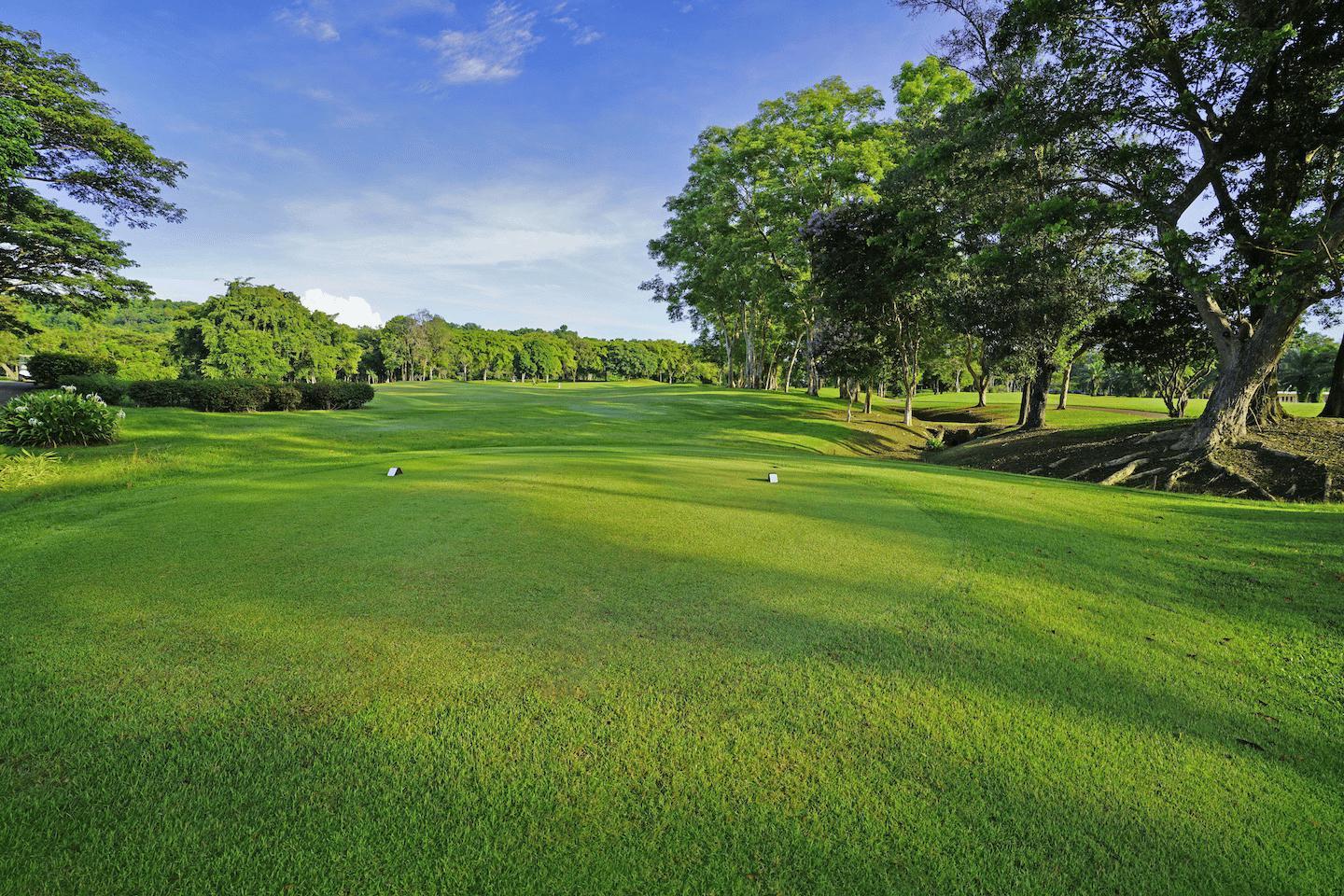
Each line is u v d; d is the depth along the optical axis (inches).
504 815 80.4
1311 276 406.9
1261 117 437.7
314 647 123.6
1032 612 156.8
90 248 967.6
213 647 122.7
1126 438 593.3
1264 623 155.9
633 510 247.6
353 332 2925.7
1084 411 1278.3
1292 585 186.2
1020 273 675.4
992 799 86.3
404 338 3211.1
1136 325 743.1
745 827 79.6
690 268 1675.7
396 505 245.9
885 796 86.0
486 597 151.0
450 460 390.3
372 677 112.8
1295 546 229.1
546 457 412.2
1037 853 76.9
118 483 354.3
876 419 1176.2
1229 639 145.6
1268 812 86.0
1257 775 94.5
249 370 2208.4
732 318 2079.2
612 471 345.1
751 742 97.0
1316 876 74.4
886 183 853.2
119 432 498.9
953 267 786.2
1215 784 91.7
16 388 944.9
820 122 1116.5
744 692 111.8
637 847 75.9
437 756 91.3
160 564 172.1
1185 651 138.6
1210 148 470.6
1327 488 406.3
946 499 305.3
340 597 149.3
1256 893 72.1
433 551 186.2
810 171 1124.5
